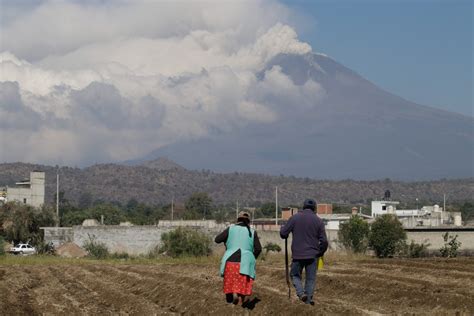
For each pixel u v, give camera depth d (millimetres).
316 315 21062
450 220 108000
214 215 160875
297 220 22797
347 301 28000
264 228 99875
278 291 29406
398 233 70500
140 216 149375
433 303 26094
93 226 83000
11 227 96250
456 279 34375
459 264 45188
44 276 42094
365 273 38125
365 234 72250
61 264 53906
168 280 35812
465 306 24891
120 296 28906
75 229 82188
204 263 52375
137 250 81375
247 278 22891
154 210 172000
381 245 70375
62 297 30203
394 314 23062
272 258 57750
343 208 182000
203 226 83250
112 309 26500
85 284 36750
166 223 97125
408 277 35750
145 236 81688
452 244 68312
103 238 81875
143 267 48625
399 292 28172
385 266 44375
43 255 71312
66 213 142375
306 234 22672
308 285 22812
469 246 79812
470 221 116438
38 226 97625
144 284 34219
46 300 29047
